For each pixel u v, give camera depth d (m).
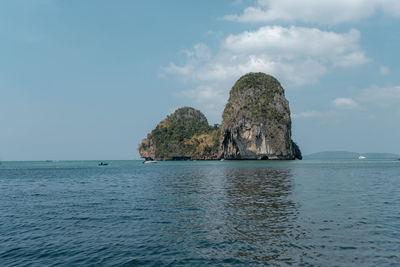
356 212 15.98
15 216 16.59
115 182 39.31
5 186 35.09
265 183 33.72
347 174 49.69
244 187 29.64
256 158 176.25
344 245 10.29
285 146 173.00
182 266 8.76
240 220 14.40
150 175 53.91
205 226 13.40
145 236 12.02
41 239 11.96
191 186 31.86
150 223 14.27
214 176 48.00
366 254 9.39
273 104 181.50
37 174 61.25
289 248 10.08
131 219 15.27
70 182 40.25
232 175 49.47
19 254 10.17
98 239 11.77
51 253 10.23
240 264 8.78
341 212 16.00
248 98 185.38
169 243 11.01
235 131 179.88
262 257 9.30
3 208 19.31
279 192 25.11
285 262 8.83
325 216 15.04
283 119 176.75
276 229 12.55
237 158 186.75
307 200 20.44
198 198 22.34
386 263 8.63
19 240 11.85
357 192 24.77
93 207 19.22
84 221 15.04
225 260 9.14
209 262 9.02
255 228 12.80
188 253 9.87
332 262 8.76
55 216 16.45
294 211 16.41
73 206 19.78
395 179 38.81
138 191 27.97
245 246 10.41
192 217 15.38
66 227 13.86
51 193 27.53
